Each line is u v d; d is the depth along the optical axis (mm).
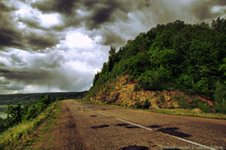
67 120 9812
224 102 15680
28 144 4812
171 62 42875
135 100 29547
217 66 37688
